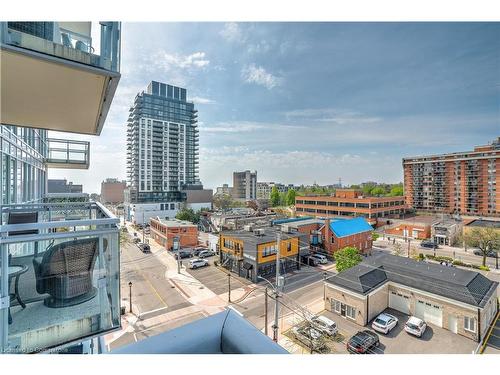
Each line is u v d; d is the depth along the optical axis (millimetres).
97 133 6055
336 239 23812
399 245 27031
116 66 3371
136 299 14695
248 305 14031
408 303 13117
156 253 25344
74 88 3719
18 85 3578
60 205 4609
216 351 1174
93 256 2678
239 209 56000
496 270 20719
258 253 17828
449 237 28797
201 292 15703
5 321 2289
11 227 2184
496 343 10828
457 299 11562
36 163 9469
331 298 13445
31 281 2463
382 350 10406
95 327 2654
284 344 10625
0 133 5402
